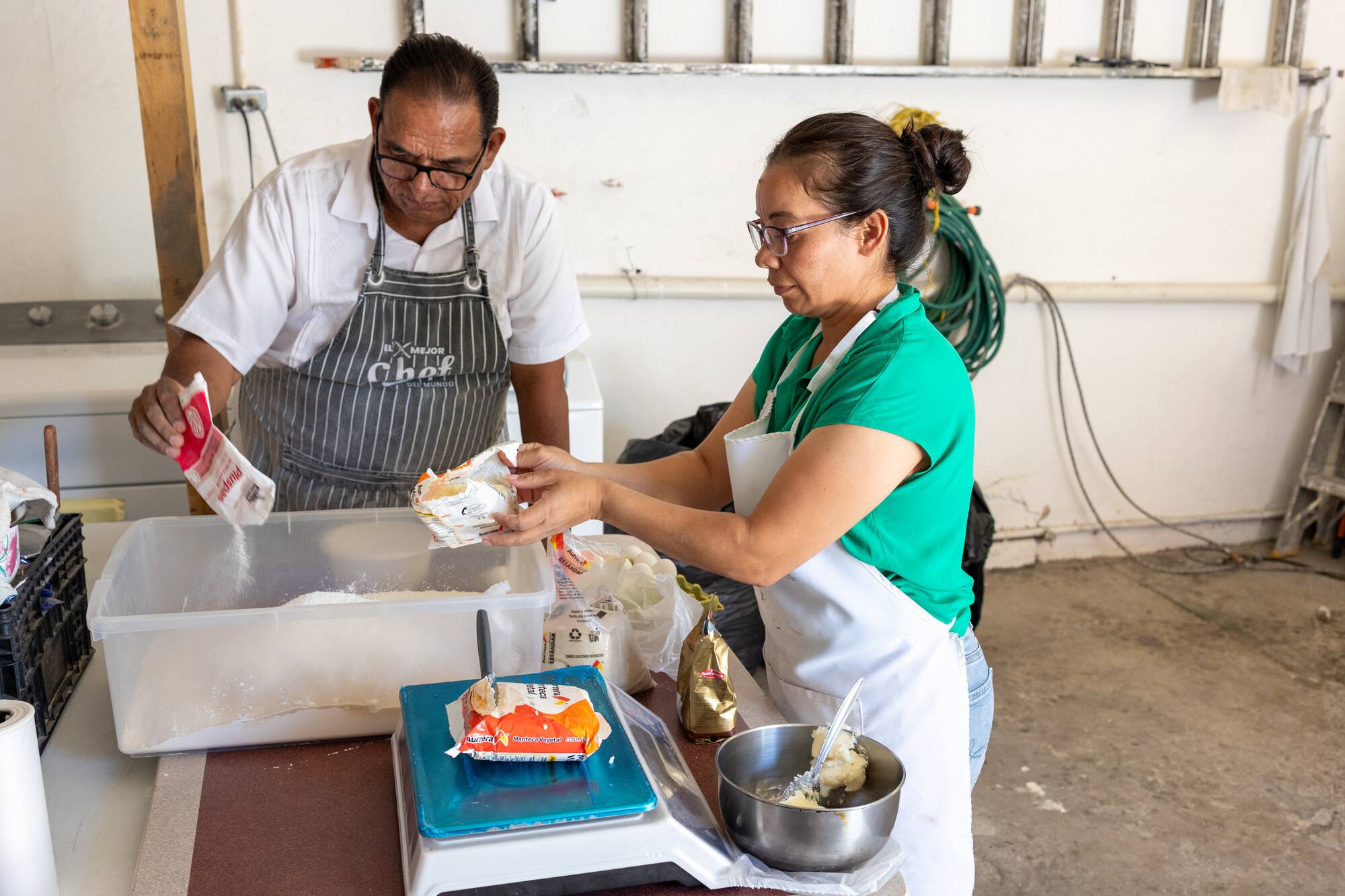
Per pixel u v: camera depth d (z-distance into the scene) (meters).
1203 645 3.53
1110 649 3.50
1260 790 2.75
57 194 3.07
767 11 3.36
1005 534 4.11
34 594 1.21
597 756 1.04
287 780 1.15
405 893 0.96
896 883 1.02
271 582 1.40
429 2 3.15
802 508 1.17
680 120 3.41
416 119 1.44
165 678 1.14
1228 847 2.53
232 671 1.16
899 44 3.48
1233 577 4.09
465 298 1.76
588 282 3.46
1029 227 3.78
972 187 3.69
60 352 2.91
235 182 3.18
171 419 1.35
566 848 0.94
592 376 3.02
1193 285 3.92
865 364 1.21
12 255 3.09
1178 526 4.29
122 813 1.11
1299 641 3.57
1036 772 2.82
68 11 2.93
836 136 1.18
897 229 1.23
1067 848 2.52
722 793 1.03
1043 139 3.69
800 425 1.33
